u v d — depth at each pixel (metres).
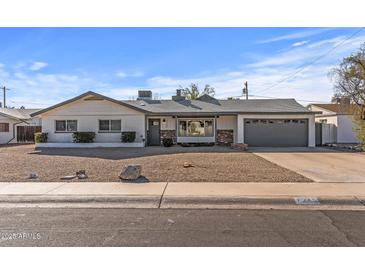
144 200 7.51
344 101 25.53
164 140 24.69
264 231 5.35
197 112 25.16
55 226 5.62
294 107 26.91
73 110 24.69
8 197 7.71
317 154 18.39
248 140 25.20
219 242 4.84
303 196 7.62
